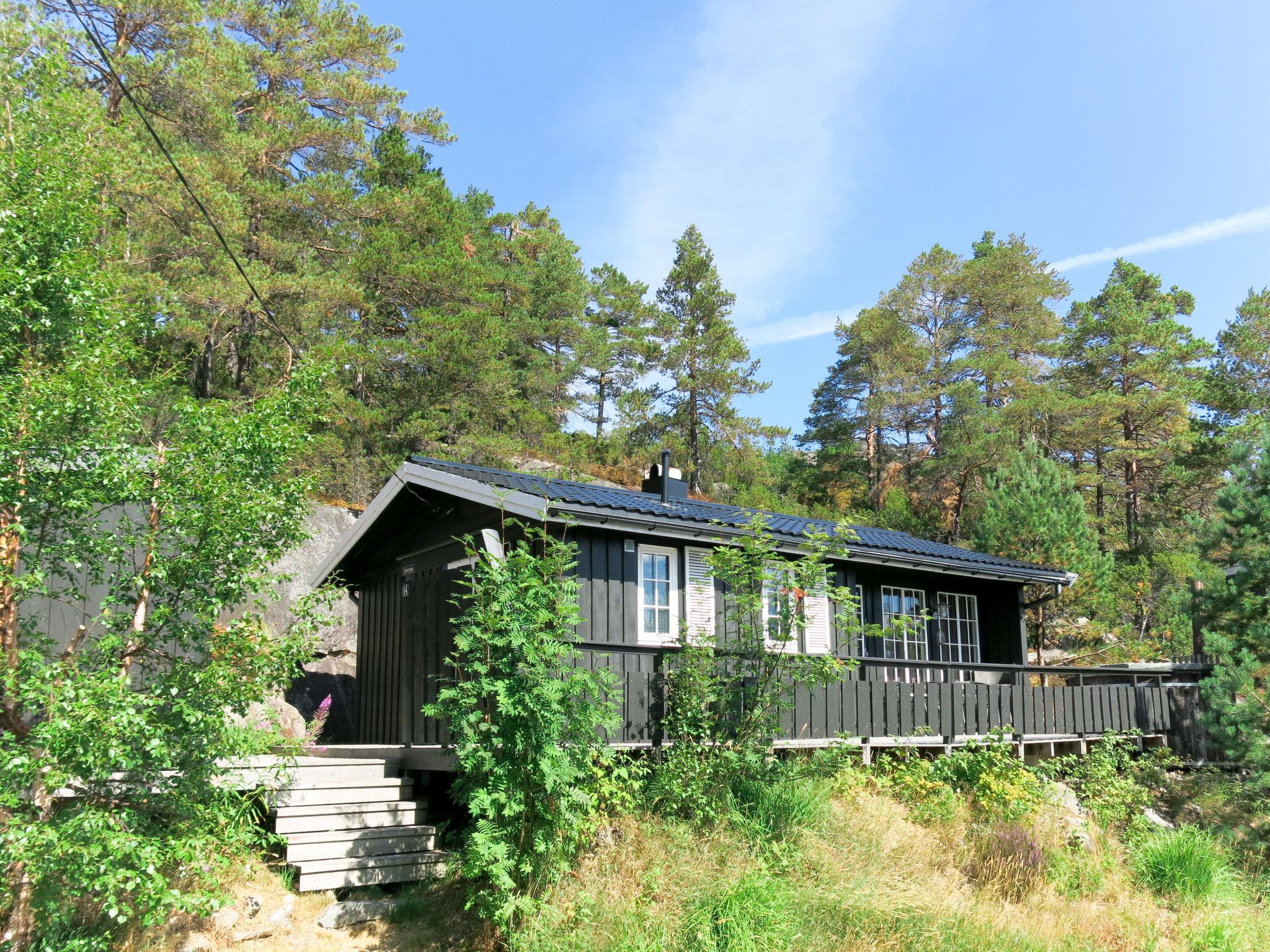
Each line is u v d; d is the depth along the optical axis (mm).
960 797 11602
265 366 24312
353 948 7547
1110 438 35406
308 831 8656
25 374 6715
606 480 34344
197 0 23266
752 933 7586
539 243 40438
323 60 27422
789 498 39625
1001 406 37156
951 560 14734
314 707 14805
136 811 6656
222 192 20875
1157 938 9547
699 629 10336
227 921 7359
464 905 8094
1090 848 11172
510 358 34438
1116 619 24766
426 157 33188
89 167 7789
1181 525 34469
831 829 9570
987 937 8492
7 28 15242
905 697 12562
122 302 7734
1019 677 16234
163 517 7000
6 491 6562
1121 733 15344
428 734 11469
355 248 26266
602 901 7598
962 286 39031
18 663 6352
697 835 8812
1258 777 13359
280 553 7602
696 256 37875
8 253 6980
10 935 6309
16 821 5723
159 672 7191
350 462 23875
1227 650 13930
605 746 8711
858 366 39531
